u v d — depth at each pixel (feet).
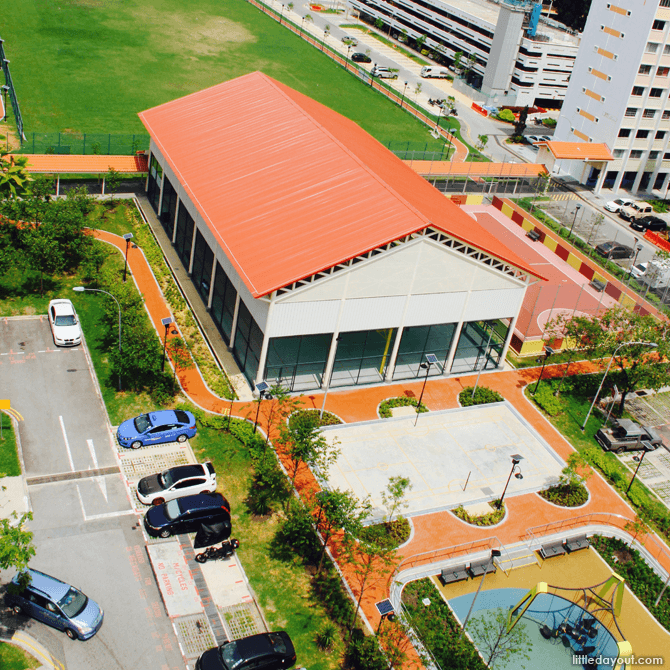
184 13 522.06
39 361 186.29
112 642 123.95
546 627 143.64
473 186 354.13
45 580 126.62
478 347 213.66
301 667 125.29
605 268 293.64
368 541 150.92
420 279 187.93
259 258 181.57
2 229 222.48
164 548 143.02
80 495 151.12
